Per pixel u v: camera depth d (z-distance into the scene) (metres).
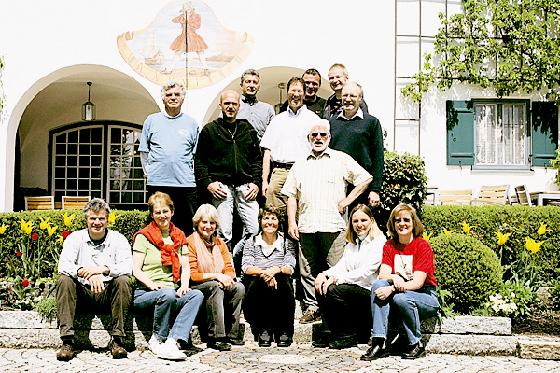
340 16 11.47
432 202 11.59
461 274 6.86
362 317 6.74
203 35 11.20
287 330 6.69
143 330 6.59
